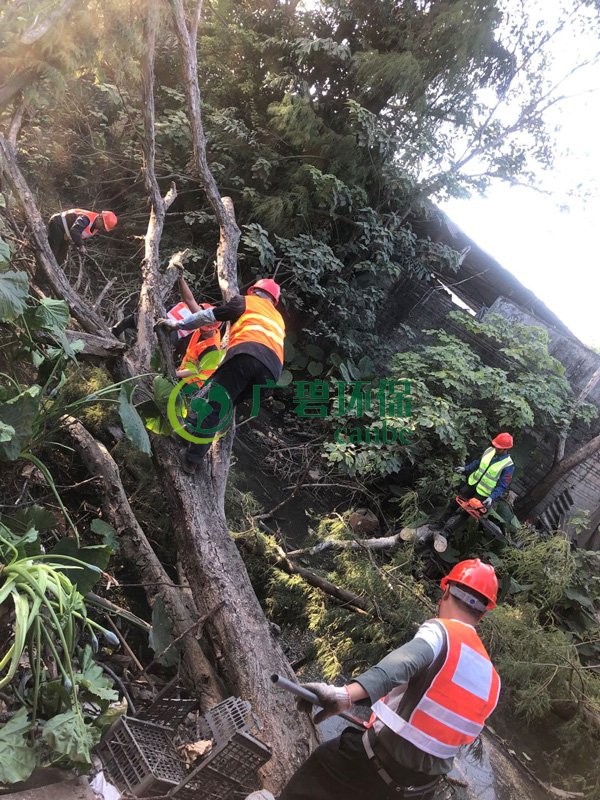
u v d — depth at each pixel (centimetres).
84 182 753
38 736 208
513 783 382
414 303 902
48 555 247
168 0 459
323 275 820
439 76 802
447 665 193
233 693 299
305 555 530
